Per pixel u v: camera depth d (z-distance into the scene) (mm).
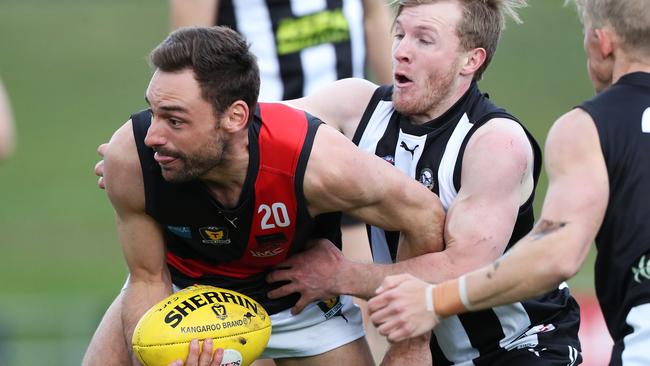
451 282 16000
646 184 15758
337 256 18375
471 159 18000
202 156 16547
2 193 86188
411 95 18375
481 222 17484
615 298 16281
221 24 25594
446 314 16031
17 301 51406
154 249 18141
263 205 17234
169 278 18656
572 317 19703
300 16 25672
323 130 17250
